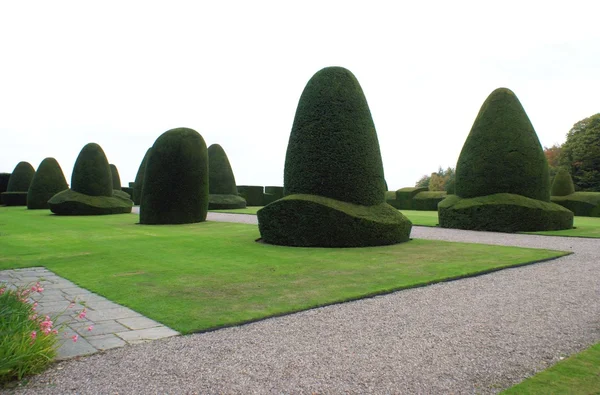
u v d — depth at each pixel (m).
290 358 4.11
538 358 4.14
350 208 11.86
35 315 4.56
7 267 8.85
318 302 6.09
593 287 7.14
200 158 19.55
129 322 5.20
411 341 4.60
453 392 3.44
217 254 10.35
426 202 34.66
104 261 9.47
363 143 12.57
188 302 6.09
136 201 39.31
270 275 7.95
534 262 9.40
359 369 3.87
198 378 3.66
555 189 29.89
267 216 12.10
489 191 17.34
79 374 3.73
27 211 29.08
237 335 4.77
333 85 12.59
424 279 7.55
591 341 4.61
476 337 4.73
